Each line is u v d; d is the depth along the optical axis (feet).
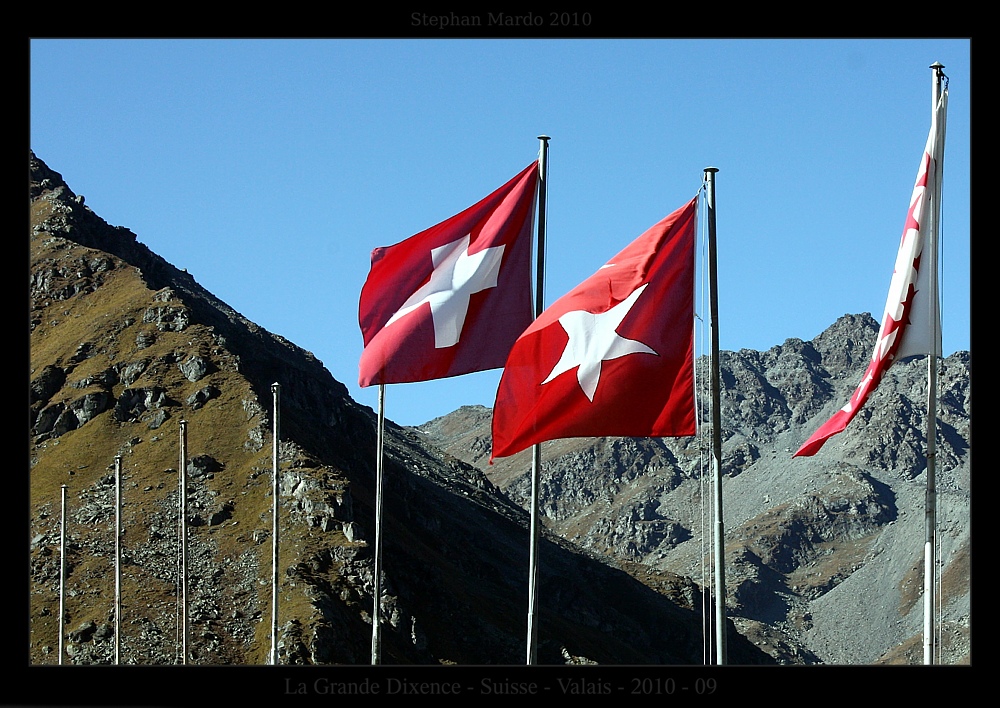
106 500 537.65
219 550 494.59
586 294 108.47
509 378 108.27
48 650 432.25
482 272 120.88
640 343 106.83
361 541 503.61
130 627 440.45
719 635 98.68
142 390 605.73
